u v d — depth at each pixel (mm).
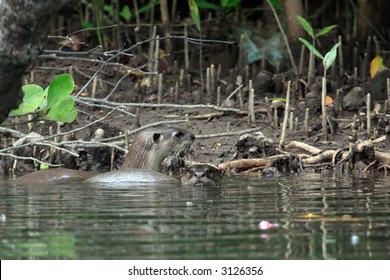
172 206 8125
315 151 12156
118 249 6004
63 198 8891
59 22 16719
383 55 16250
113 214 7617
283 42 15812
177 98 14367
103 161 12453
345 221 7062
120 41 15805
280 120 13516
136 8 16156
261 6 17672
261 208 7914
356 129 12859
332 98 14227
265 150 12234
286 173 11703
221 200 8570
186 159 12133
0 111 7410
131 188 9812
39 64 15531
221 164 11852
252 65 15805
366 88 14578
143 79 15289
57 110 10375
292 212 7617
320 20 17531
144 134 11852
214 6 15961
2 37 6844
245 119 13531
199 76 15703
